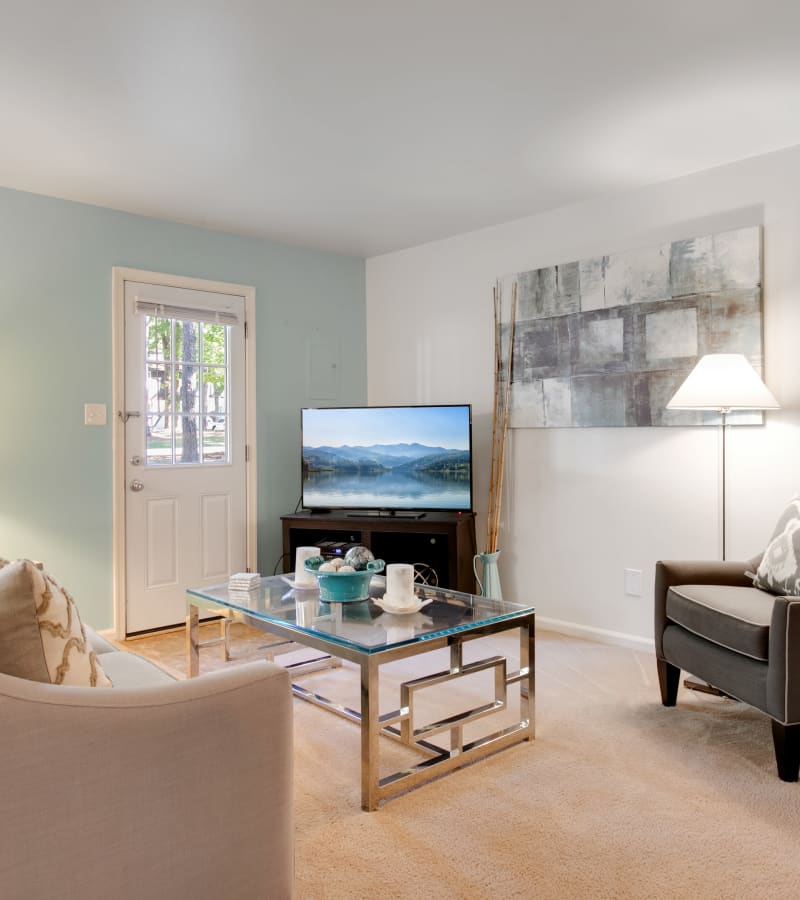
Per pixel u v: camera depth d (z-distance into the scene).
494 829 2.00
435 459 4.36
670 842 1.93
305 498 4.61
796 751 2.25
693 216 3.49
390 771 2.34
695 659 2.65
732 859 1.85
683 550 3.55
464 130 2.98
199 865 1.42
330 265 4.99
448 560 4.27
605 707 2.89
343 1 2.09
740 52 2.39
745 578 2.90
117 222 3.99
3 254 3.60
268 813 1.52
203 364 4.36
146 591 4.10
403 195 3.79
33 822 1.25
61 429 3.78
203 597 2.88
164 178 3.51
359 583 2.71
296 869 1.81
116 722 1.33
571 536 4.00
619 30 2.26
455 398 4.61
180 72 2.49
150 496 4.12
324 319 4.95
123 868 1.34
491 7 2.12
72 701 1.30
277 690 1.53
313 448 4.59
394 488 4.44
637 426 3.69
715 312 3.40
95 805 1.31
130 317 4.03
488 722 2.74
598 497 3.88
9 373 3.62
